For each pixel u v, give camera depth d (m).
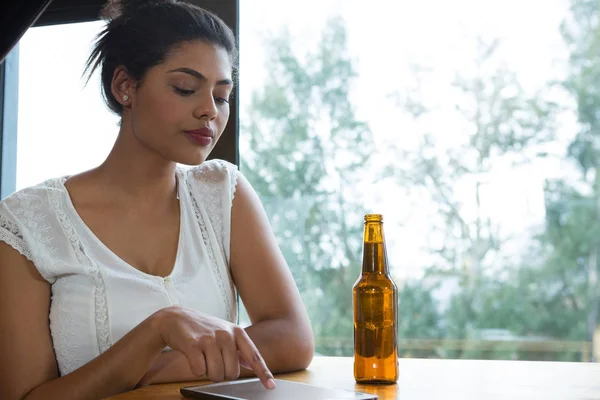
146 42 1.30
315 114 2.32
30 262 1.33
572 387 1.05
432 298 2.29
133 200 1.40
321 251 2.29
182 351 1.02
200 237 1.45
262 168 2.34
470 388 1.05
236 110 2.05
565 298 2.24
